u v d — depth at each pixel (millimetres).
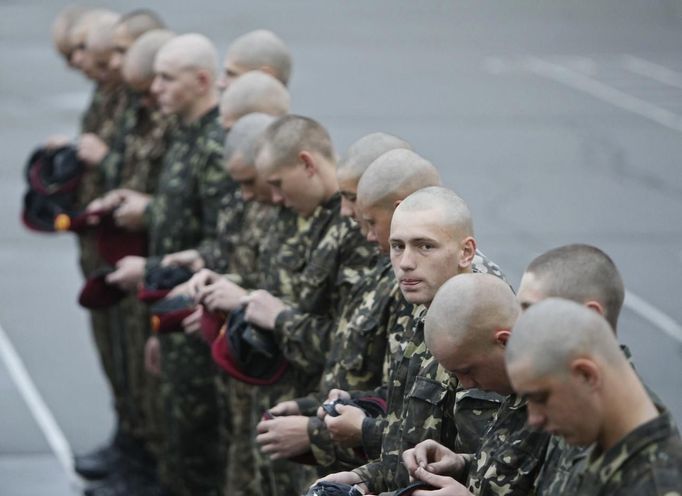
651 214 21047
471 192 22328
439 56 34844
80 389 15031
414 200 6609
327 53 34969
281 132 8391
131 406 12508
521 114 28203
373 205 7242
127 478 12391
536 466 5820
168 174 10961
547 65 33938
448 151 25031
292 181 8367
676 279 17844
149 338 12094
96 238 11977
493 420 6168
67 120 27250
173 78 10859
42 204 13297
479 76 32344
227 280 9172
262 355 8484
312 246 8398
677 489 4910
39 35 36406
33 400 14688
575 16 40844
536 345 4965
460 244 6562
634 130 26844
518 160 24359
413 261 6547
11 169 23703
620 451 5008
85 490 12359
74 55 14023
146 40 11875
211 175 10570
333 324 8227
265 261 8828
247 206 9898
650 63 34438
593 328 4973
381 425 6992
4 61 32812
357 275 8086
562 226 20469
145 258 11688
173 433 10930
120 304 12391
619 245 19406
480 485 5922
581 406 4973
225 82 10922
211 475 10961
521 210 21281
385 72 32656
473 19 40281
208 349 10734
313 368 8312
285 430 7484
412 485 5992
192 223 10836
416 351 6742
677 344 15359
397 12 41156
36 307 17578
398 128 26859
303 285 8297
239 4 41188
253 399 9320
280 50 10930
